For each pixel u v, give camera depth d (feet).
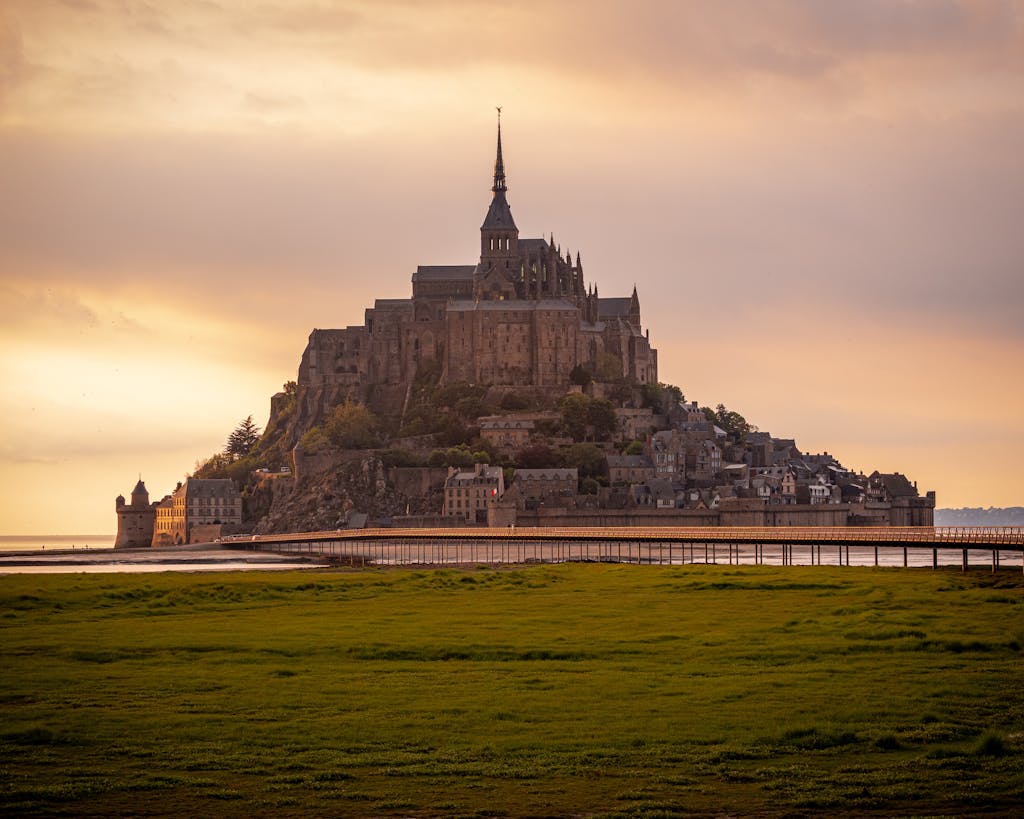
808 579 624.18
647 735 297.94
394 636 445.37
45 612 552.82
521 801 252.42
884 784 261.03
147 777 268.00
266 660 399.65
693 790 258.98
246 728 306.55
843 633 436.76
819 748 287.69
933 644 408.46
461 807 249.14
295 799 253.85
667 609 522.47
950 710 317.22
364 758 281.74
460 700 334.24
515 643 425.69
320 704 331.36
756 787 260.62
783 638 429.79
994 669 368.27
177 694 345.10
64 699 339.57
